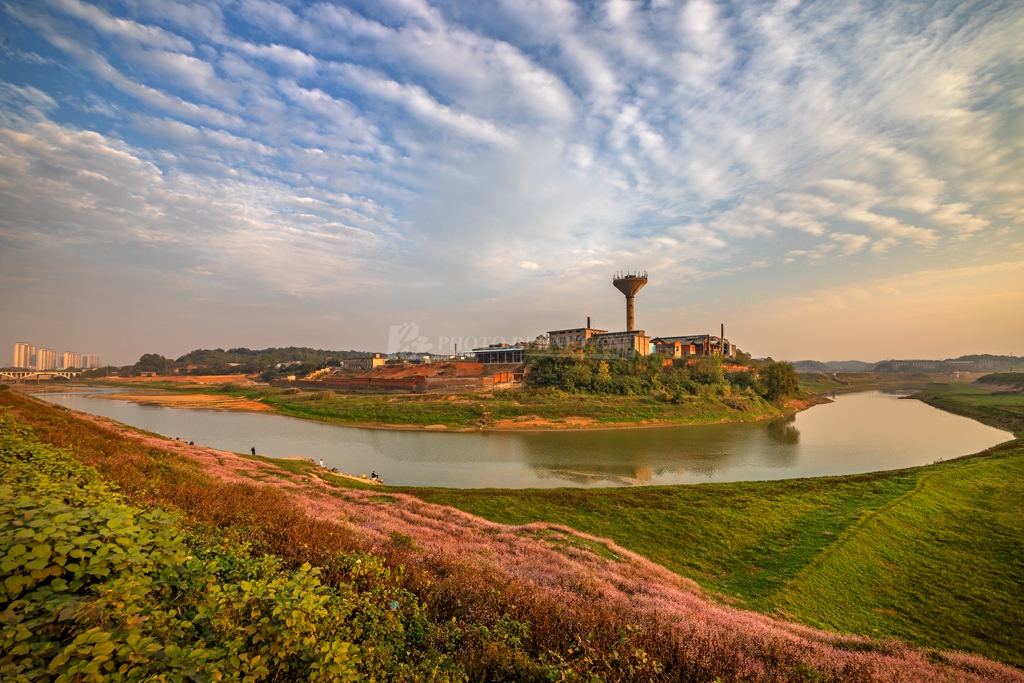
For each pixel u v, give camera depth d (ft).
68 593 17.63
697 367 411.34
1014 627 63.31
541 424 289.74
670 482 165.17
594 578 55.72
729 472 179.83
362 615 28.96
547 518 103.14
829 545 86.53
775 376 411.13
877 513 101.91
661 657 33.78
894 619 65.72
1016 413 312.50
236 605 20.54
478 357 530.68
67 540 18.57
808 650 43.29
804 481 138.51
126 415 361.10
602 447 229.25
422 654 28.02
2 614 15.34
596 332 499.10
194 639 19.48
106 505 23.31
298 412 354.95
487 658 28.84
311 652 20.42
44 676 14.33
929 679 43.01
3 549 16.79
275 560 30.83
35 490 28.63
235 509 50.11
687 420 311.47
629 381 374.63
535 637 34.14
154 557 22.22
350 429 287.48
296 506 64.90
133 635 15.94
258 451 217.36
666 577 69.92
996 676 46.32
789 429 291.38
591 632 33.60
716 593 69.87
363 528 61.98
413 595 35.27
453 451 219.61
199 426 298.97
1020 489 127.03
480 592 39.19
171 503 46.75
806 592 71.61
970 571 79.77
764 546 90.07
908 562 83.41
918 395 549.95
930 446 231.09
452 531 74.54
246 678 17.31
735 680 33.55
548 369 401.90
